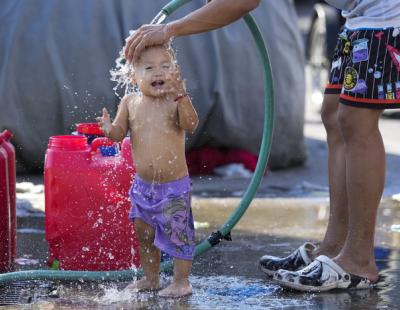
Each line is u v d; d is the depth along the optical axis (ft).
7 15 47.44
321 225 37.19
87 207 27.73
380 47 25.41
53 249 28.14
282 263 28.37
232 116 49.44
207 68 48.65
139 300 25.23
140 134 25.45
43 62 46.62
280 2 52.54
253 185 29.37
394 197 43.01
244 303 25.02
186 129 25.11
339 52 27.63
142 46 24.88
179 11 47.70
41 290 26.40
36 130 47.01
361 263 26.78
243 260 30.71
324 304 25.00
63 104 46.91
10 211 28.27
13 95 46.44
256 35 29.07
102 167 27.71
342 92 26.21
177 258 25.62
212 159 50.37
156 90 24.99
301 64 53.31
